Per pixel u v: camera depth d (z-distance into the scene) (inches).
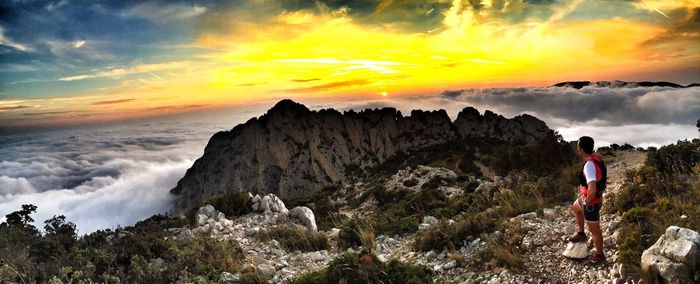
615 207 399.5
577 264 313.6
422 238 457.1
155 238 477.4
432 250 427.5
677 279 240.1
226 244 488.7
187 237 538.0
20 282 356.8
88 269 379.9
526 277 320.2
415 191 1461.6
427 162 2915.8
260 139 4330.7
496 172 1425.9
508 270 335.6
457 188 1154.0
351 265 340.5
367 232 526.0
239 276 399.9
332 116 4478.3
